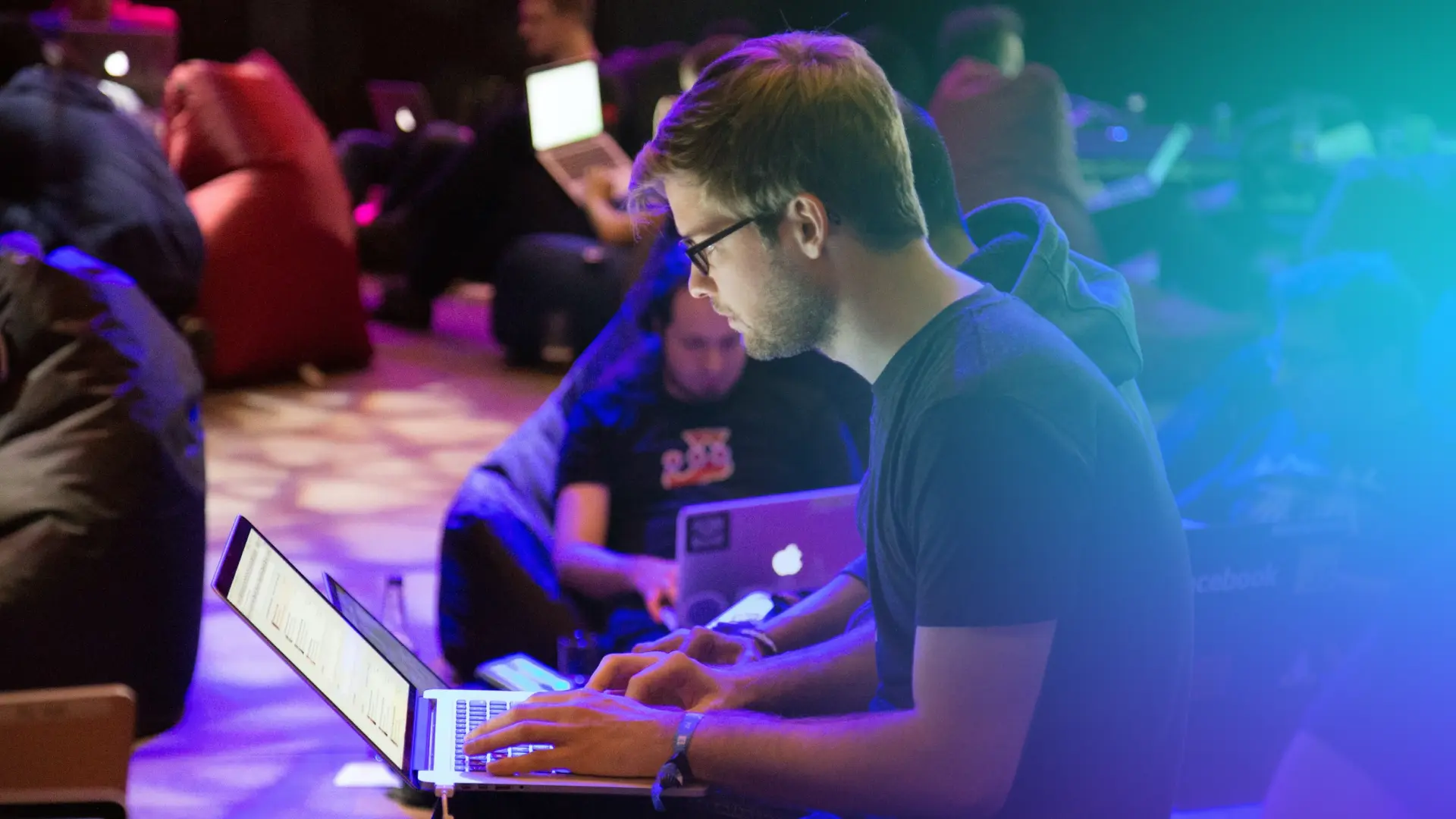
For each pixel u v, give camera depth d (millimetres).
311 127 5887
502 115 6418
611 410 2641
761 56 1359
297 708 2891
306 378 5820
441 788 1461
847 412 2752
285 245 5656
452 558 2703
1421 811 936
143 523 2584
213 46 10250
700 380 2588
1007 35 4258
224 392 5586
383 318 7152
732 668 1614
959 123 4133
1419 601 963
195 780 2557
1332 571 2295
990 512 1250
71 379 2580
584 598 2652
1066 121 4160
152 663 2650
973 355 1301
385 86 8555
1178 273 5785
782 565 2316
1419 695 943
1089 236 4156
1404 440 2475
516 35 10555
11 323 2582
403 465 4777
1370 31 10289
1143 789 1380
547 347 6191
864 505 1482
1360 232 2824
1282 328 2682
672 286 2555
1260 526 2262
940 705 1273
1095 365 1416
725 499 2635
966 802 1283
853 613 1843
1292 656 2289
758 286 1387
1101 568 1311
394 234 7367
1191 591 1420
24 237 2791
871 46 3816
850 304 1373
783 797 1378
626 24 9828
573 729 1451
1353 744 959
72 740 1349
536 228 6391
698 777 1408
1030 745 1336
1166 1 10320
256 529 1725
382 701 1638
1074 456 1265
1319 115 6473
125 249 4414
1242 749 2309
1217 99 10578
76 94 4496
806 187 1326
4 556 2498
